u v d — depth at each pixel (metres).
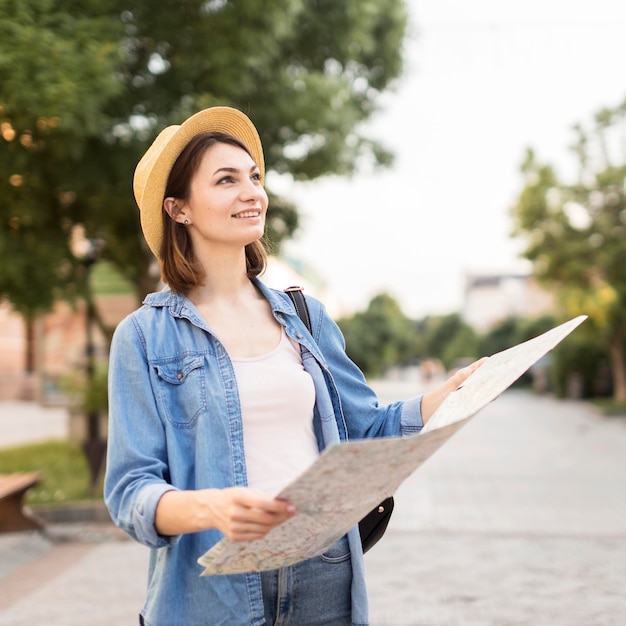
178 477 1.69
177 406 1.75
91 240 9.87
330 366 1.97
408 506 8.04
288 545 1.45
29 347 24.42
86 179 8.11
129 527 1.60
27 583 5.49
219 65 8.14
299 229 10.67
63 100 6.57
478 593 5.06
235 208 1.85
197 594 1.66
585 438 14.99
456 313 64.88
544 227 22.00
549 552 6.10
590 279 22.28
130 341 1.76
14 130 7.20
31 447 12.16
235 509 1.33
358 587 1.80
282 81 8.77
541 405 25.77
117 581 5.50
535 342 1.74
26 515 6.72
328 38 9.77
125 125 8.38
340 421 1.92
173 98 8.51
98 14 7.62
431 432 1.34
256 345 1.85
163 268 1.91
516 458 11.91
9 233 8.04
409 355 68.50
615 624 4.45
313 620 1.77
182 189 1.87
